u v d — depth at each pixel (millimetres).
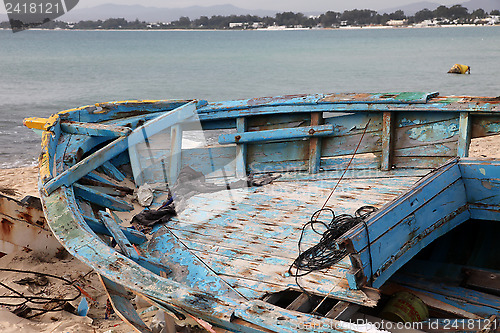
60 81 30375
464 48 57469
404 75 29578
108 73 35156
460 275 3812
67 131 5422
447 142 5102
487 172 3820
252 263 3545
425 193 3570
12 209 5539
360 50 58969
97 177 4711
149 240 3895
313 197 4836
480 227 4535
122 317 3371
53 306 4793
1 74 34531
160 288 2893
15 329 4281
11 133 15117
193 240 3896
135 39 130125
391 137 5340
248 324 2533
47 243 5660
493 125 4898
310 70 34562
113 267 3145
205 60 47062
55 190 4203
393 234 3240
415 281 3734
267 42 96938
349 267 3375
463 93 22281
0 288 5086
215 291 3154
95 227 4004
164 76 32750
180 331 3812
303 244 3818
